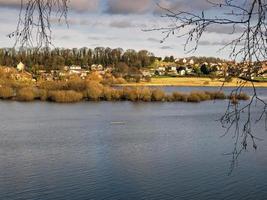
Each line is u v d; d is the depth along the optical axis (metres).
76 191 16.38
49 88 58.41
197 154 23.00
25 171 19.33
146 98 60.09
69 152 23.66
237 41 2.46
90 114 42.69
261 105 31.95
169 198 15.53
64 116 40.47
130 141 27.42
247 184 17.06
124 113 44.28
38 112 43.31
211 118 40.12
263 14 2.35
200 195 15.83
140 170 19.45
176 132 31.41
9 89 56.12
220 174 18.56
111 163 20.95
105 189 16.62
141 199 15.38
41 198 15.56
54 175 18.66
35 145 25.64
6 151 23.80
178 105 55.16
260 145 24.88
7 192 16.22
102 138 28.48
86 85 59.75
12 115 40.31
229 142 26.62
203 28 2.55
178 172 19.05
